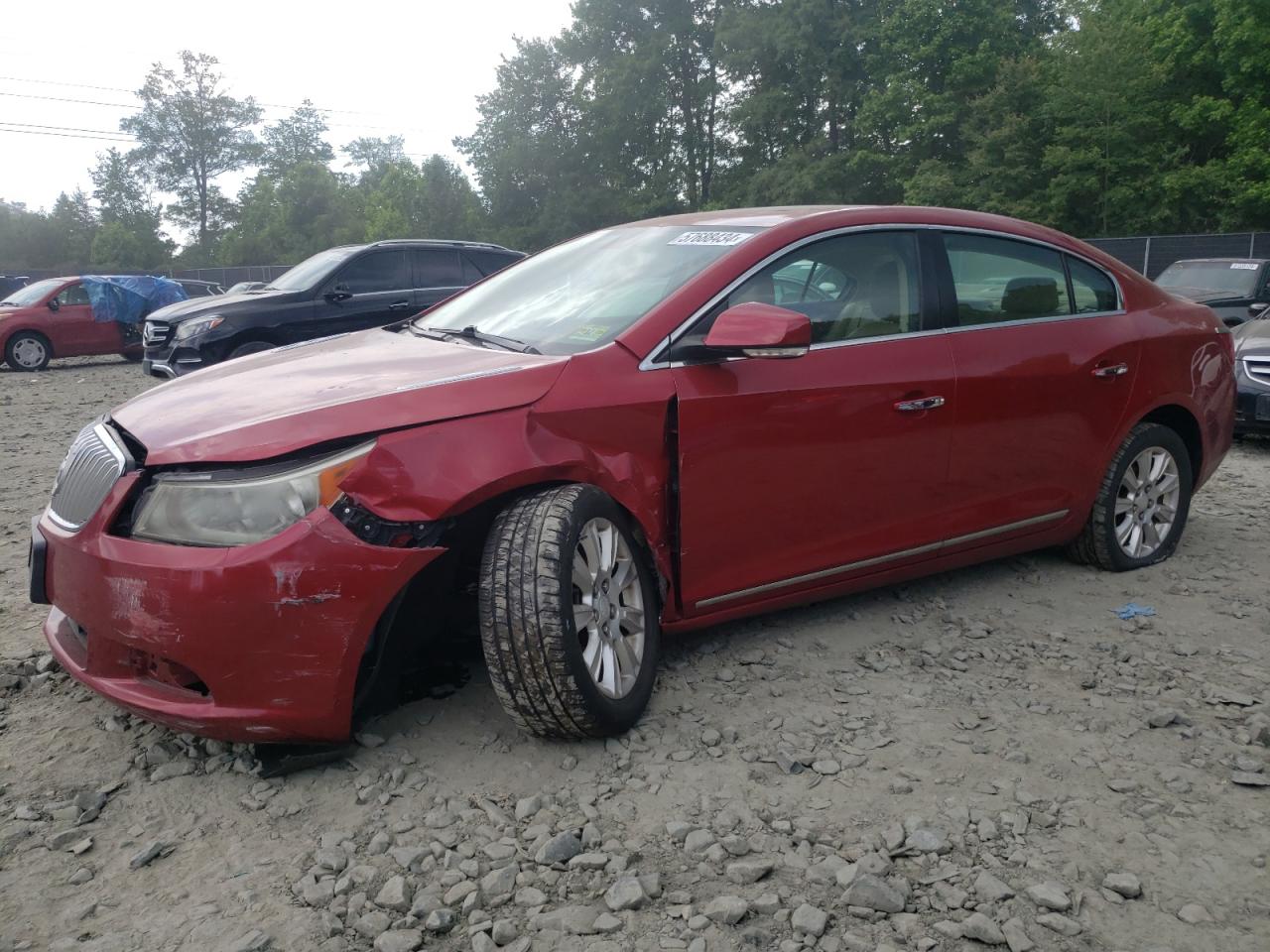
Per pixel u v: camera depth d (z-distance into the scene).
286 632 2.75
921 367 3.92
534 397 3.10
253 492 2.78
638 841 2.68
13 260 91.69
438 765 3.05
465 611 3.40
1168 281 14.87
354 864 2.60
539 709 2.95
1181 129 32.50
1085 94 32.38
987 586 4.61
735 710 3.40
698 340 3.47
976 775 3.00
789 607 3.95
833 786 2.94
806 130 46.03
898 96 38.22
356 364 3.46
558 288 3.99
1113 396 4.57
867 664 3.76
